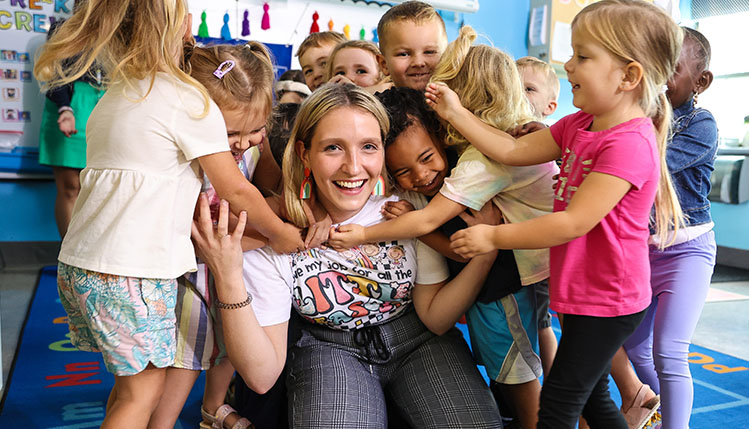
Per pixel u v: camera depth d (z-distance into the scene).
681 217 1.28
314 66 2.37
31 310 2.57
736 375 2.01
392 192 1.36
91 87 3.13
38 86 3.40
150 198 1.07
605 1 1.10
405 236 1.25
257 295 1.22
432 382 1.26
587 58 1.08
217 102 1.15
